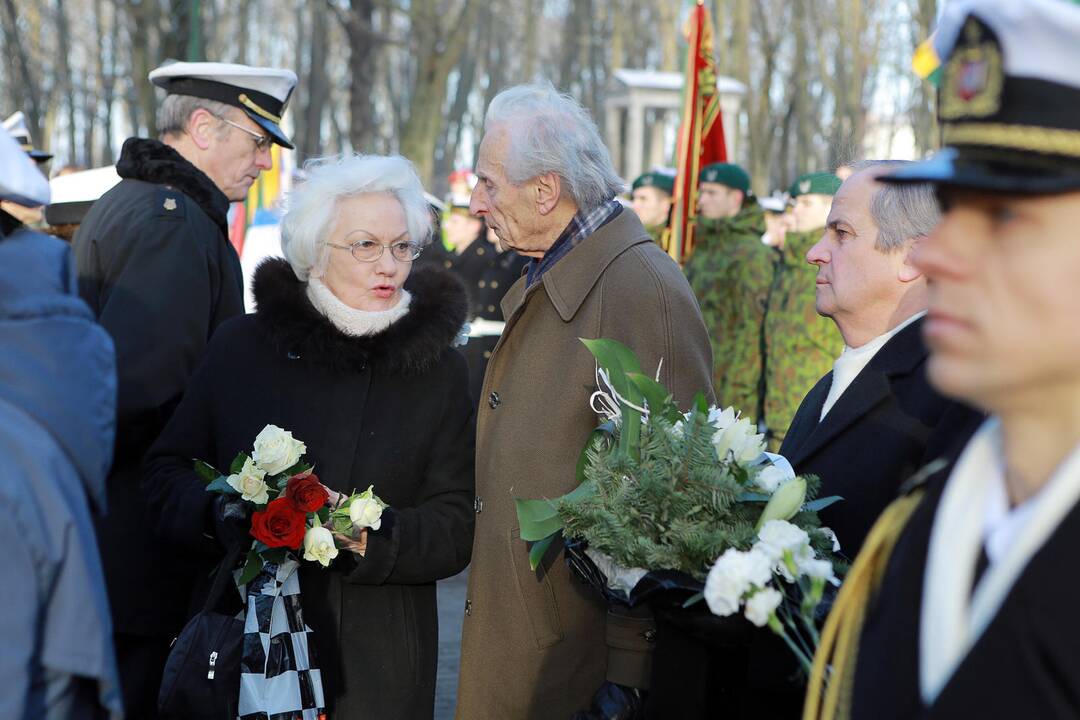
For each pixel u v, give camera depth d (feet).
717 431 7.29
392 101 117.80
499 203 9.33
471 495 9.50
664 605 6.75
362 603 9.09
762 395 21.33
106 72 117.39
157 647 10.70
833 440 7.51
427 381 9.44
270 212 22.99
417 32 59.06
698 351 8.92
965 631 3.99
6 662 4.83
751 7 90.17
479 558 9.14
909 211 7.44
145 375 10.20
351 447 9.16
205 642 8.56
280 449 8.45
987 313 3.80
